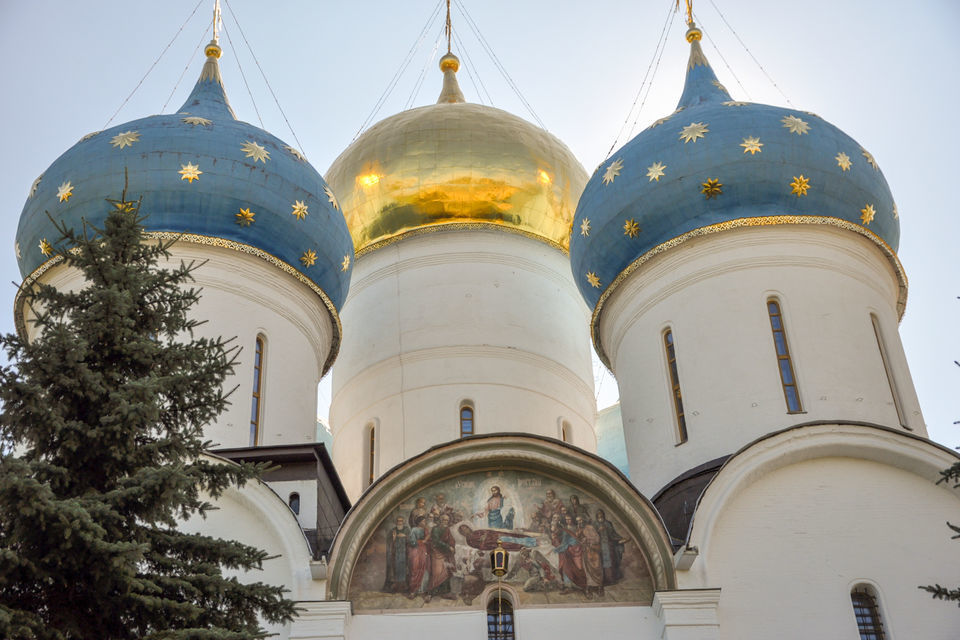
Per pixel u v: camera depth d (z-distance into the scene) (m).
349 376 39.78
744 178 34.53
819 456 29.72
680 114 36.53
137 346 20.70
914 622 27.91
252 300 34.47
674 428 32.84
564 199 42.59
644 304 34.81
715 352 32.81
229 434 32.31
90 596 19.62
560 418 39.09
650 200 34.97
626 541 28.55
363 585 27.97
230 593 20.53
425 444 37.47
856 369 32.44
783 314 33.09
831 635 27.69
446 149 42.09
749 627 27.67
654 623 27.56
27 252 35.50
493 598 28.08
